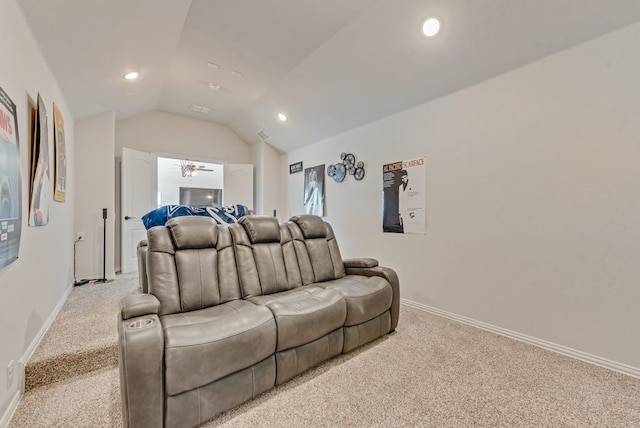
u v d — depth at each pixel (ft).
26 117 5.73
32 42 6.09
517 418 4.82
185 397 4.49
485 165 8.43
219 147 19.21
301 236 8.93
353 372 6.24
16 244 4.97
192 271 6.34
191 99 15.07
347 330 6.99
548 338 7.20
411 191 10.61
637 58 5.90
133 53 8.92
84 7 6.23
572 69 6.73
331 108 12.69
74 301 9.36
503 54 7.54
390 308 8.19
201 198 23.97
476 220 8.67
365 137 12.67
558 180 7.02
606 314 6.35
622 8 5.82
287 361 5.74
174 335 4.56
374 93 10.75
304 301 6.42
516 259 7.79
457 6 7.10
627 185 6.07
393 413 4.95
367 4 7.89
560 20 6.42
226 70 11.70
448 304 9.45
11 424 4.60
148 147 16.53
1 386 4.48
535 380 5.90
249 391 5.17
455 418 4.83
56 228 8.30
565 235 6.93
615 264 6.23
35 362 5.53
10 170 4.70
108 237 12.81
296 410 5.04
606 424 4.68
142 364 4.13
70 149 10.73
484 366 6.44
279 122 15.83
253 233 7.71
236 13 8.30
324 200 15.16
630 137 6.02
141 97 13.39
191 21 8.68
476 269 8.68
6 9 4.74
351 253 13.35
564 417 4.84
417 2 7.43
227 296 6.67
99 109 12.28
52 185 7.75
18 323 5.18
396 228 11.18
